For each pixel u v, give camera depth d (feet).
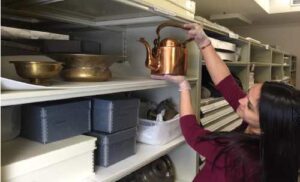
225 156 3.29
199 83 5.19
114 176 3.39
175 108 5.28
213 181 3.40
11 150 2.80
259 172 3.04
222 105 6.52
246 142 3.28
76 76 3.34
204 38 4.68
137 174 4.71
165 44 4.25
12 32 2.75
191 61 5.17
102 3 3.52
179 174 5.57
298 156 2.98
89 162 3.28
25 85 2.37
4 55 3.06
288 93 2.98
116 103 3.65
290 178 3.04
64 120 3.16
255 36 21.66
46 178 2.78
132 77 4.54
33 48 3.41
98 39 5.92
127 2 3.30
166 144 4.70
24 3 3.45
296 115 2.91
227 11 14.11
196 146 3.71
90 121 3.57
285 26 20.89
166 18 4.40
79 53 3.45
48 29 5.04
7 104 2.23
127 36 5.59
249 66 9.06
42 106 2.99
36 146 2.93
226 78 4.68
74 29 5.52
